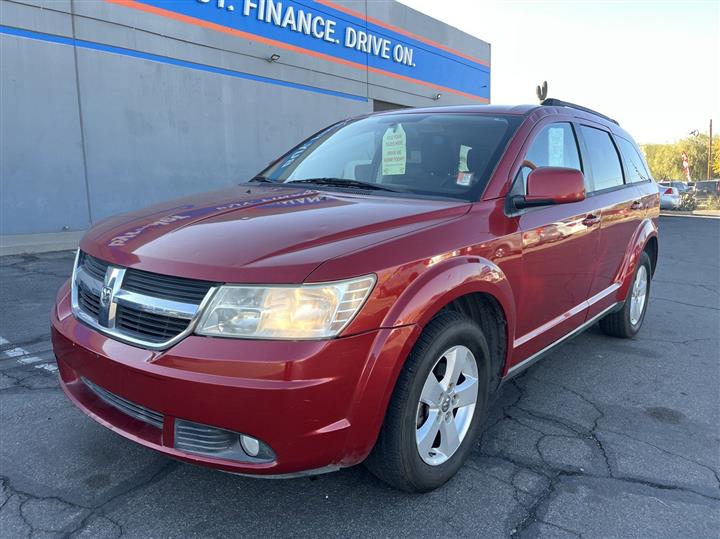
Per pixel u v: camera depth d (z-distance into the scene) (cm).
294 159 401
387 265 229
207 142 1258
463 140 340
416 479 251
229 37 1271
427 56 1930
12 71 937
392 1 1744
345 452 222
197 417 212
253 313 210
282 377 205
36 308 556
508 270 294
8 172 952
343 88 1603
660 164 5869
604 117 487
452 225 268
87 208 1063
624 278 461
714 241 1422
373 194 311
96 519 241
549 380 413
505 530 242
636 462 301
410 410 238
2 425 319
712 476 290
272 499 258
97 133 1062
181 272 220
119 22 1068
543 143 357
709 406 375
